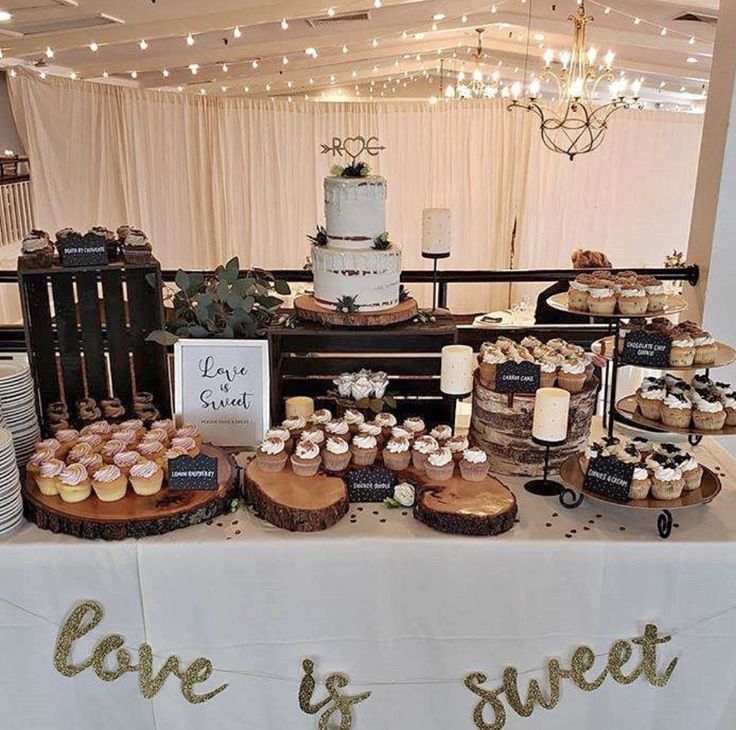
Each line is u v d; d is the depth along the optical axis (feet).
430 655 5.74
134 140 24.50
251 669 5.75
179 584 5.45
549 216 27.89
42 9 16.60
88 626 5.52
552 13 21.27
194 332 7.07
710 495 5.59
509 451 6.31
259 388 6.98
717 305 10.58
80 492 5.53
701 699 5.88
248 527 5.56
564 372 6.23
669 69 28.71
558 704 5.82
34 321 6.92
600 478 5.61
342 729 5.90
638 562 5.45
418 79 45.52
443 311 7.80
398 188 27.35
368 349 7.35
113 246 7.12
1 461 5.29
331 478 5.89
